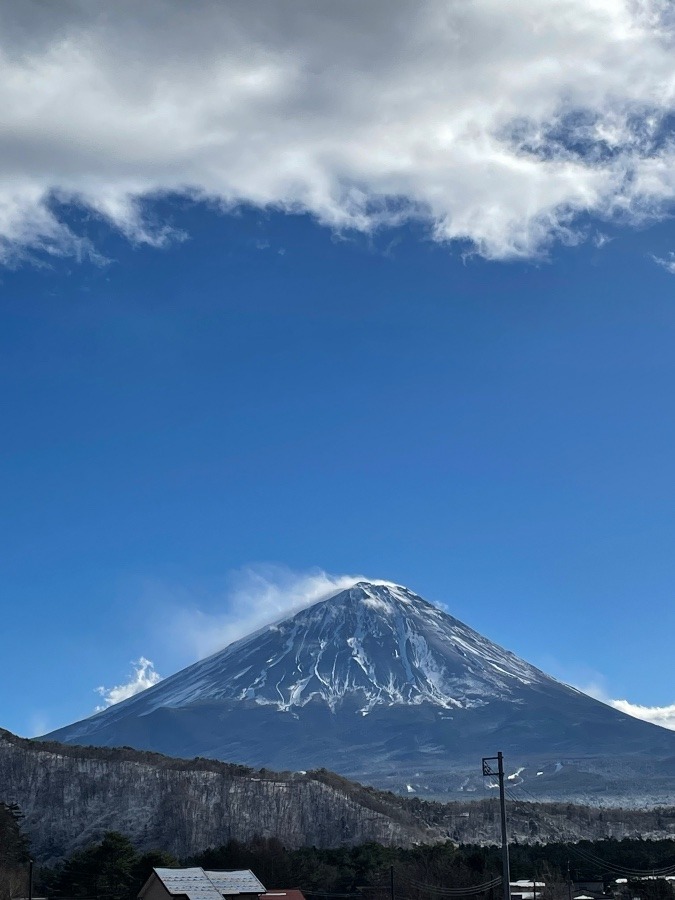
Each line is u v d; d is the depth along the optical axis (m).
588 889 139.88
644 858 155.62
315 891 139.12
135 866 134.38
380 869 139.25
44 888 137.00
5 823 160.38
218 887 95.12
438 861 138.25
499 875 131.62
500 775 84.19
